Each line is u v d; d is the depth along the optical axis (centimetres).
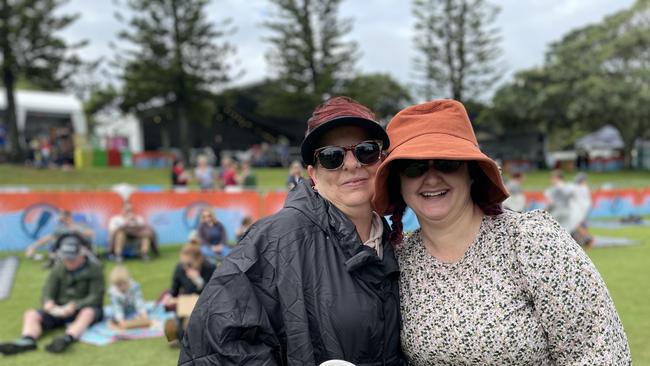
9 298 636
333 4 2750
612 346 137
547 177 2756
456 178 154
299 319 139
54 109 2684
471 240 158
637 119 3069
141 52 2547
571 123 3369
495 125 3569
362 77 3141
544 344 145
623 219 1417
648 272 742
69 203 936
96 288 532
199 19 2517
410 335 159
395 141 163
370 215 168
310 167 169
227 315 136
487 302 148
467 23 3073
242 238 153
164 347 466
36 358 437
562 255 141
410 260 169
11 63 2180
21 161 2364
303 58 2823
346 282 146
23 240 922
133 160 2814
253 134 4225
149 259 893
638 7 3164
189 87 2645
